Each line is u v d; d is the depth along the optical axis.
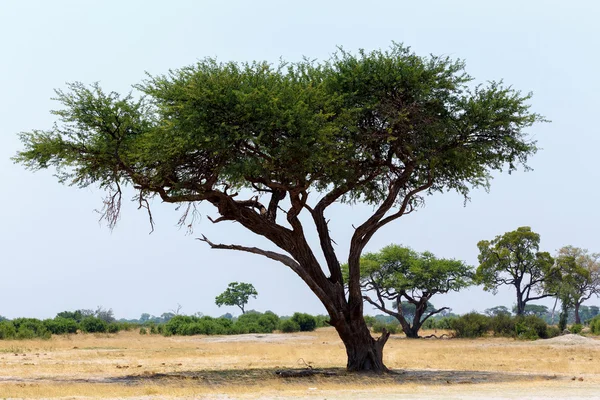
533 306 177.62
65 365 37.12
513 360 42.75
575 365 38.06
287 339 81.06
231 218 31.33
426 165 33.00
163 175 29.38
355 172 32.62
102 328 97.00
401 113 30.25
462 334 91.06
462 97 32.69
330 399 19.92
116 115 28.88
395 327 109.88
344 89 31.83
